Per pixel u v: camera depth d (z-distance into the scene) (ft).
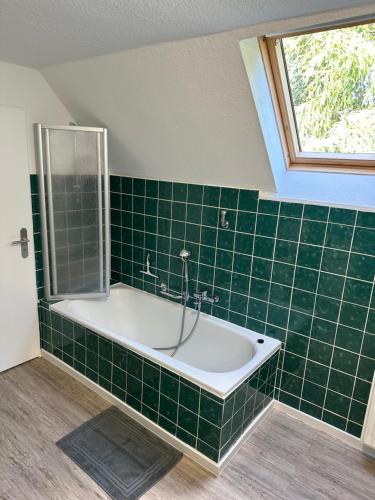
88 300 10.11
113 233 11.10
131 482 6.11
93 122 9.17
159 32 5.25
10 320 9.09
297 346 7.77
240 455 6.82
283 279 7.74
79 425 7.38
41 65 8.00
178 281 9.72
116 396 8.01
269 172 7.16
